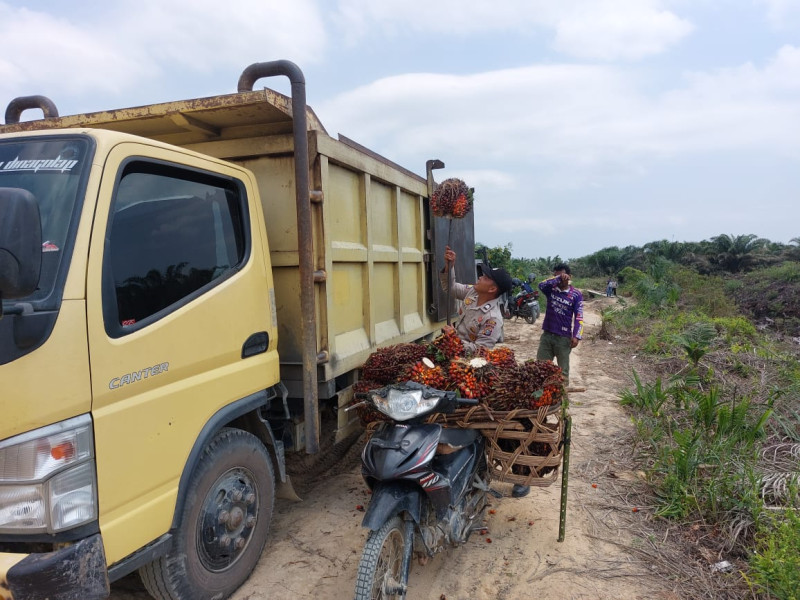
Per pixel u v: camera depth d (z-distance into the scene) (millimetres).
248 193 3393
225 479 3051
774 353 8898
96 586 2166
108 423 2277
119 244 2475
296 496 3795
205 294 2916
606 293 25859
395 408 3004
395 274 5062
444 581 3375
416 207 5734
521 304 14922
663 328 11453
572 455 5328
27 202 1874
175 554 2699
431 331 6043
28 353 2033
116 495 2311
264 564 3492
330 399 4078
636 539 3818
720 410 5148
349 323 4160
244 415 3416
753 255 29516
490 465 3684
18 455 2031
